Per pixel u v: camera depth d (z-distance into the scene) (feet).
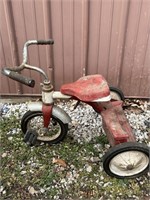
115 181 4.80
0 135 5.62
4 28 5.44
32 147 5.38
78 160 5.14
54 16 5.28
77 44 5.67
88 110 6.22
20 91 6.49
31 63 5.97
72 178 4.86
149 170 4.79
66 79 6.27
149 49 5.70
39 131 5.65
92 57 5.87
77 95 4.53
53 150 5.33
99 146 5.38
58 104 6.38
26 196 4.63
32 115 5.08
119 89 5.80
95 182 4.80
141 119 5.97
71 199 4.60
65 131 5.23
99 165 5.06
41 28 5.46
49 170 4.99
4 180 4.83
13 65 6.03
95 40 5.60
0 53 5.82
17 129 5.74
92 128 5.77
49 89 4.64
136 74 6.13
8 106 6.37
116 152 4.32
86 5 5.11
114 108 5.00
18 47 5.74
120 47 5.69
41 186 4.76
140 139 5.51
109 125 4.65
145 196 4.64
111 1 5.06
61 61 5.95
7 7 5.15
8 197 4.61
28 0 5.07
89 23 5.36
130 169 4.74
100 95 4.49
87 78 4.84
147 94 6.48
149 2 5.05
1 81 6.28
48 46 5.68
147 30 5.43
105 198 4.62
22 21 5.35
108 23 5.35
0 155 5.24
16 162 5.13
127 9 5.15
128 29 5.43
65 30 5.47
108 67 6.03
